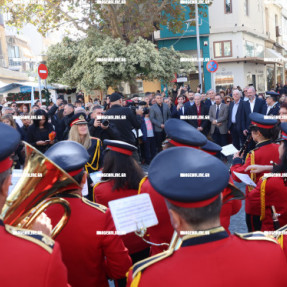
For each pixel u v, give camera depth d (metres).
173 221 1.38
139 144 10.61
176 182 1.32
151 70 20.22
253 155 3.60
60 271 1.36
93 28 20.75
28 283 1.27
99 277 2.19
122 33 21.55
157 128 10.81
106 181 2.87
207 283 1.27
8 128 1.41
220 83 27.47
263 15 32.81
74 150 2.17
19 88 19.77
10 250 1.30
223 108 10.38
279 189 2.92
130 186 2.82
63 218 1.78
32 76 33.06
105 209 2.18
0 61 31.66
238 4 26.17
